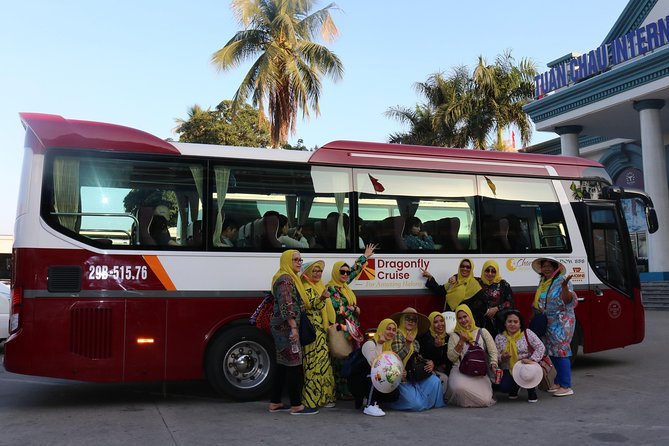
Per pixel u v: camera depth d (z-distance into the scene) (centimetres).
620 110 1928
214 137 3077
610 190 947
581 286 911
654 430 561
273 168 754
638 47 1797
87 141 680
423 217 818
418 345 691
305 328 642
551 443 523
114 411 666
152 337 676
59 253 655
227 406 690
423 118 2756
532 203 894
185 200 709
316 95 2428
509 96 2545
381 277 780
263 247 732
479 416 627
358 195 787
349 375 653
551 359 729
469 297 768
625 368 921
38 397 754
